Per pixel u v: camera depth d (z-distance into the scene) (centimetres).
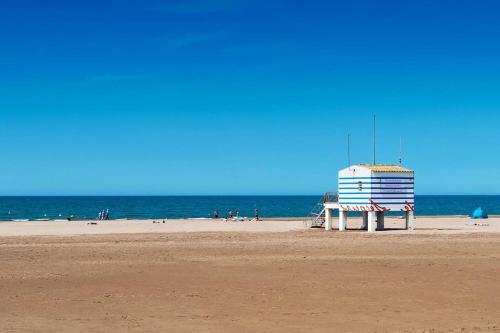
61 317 2028
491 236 4878
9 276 2838
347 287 2591
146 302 2278
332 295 2420
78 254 3625
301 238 4691
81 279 2769
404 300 2331
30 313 2089
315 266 3178
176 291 2494
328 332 1836
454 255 3653
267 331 1847
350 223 6819
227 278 2806
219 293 2455
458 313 2114
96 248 3931
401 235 4956
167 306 2209
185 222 6975
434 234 5041
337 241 4447
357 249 3944
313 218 6278
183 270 3033
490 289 2558
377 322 1973
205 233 5119
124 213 12862
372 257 3538
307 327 1900
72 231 5381
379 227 5634
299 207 17750
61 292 2467
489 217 8931
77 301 2294
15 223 6669
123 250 3825
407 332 1836
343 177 5553
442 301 2314
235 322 1964
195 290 2517
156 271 3000
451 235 4962
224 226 6128
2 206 17888
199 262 3309
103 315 2061
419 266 3191
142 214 12281
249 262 3316
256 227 5969
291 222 6950
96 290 2511
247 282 2705
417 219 8044
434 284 2667
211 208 16688
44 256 3531
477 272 2997
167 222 6969
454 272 2994
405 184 5497
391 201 5438
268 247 4028
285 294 2438
